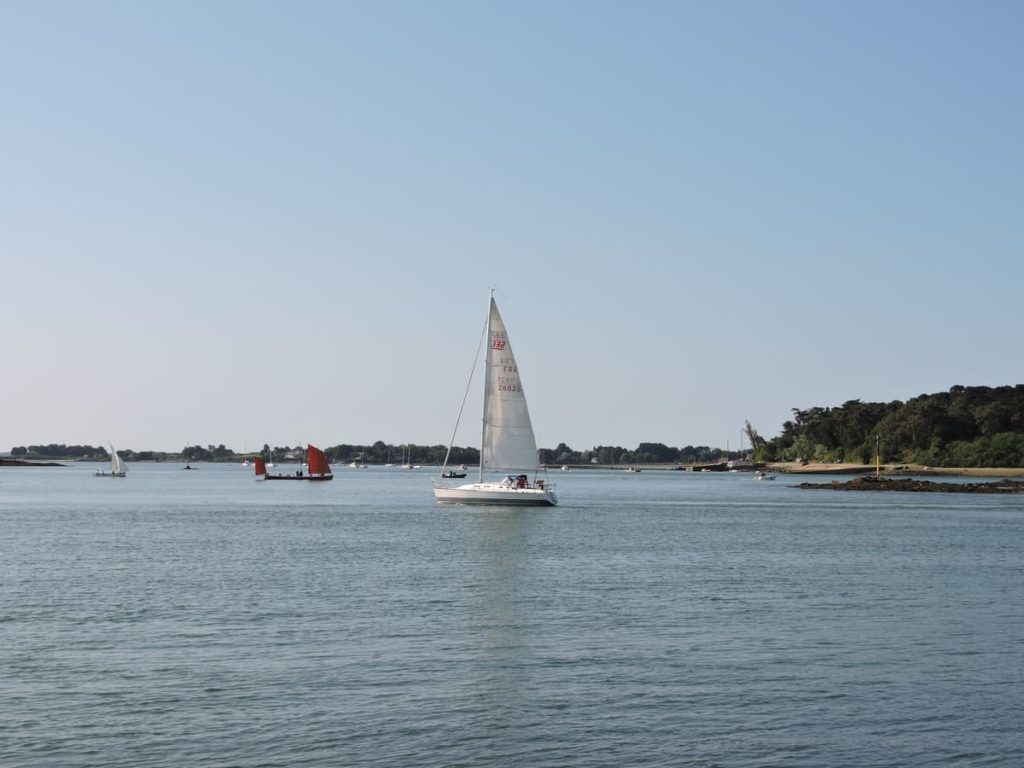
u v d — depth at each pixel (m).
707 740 25.53
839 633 37.75
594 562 60.25
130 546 70.00
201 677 30.80
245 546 69.94
